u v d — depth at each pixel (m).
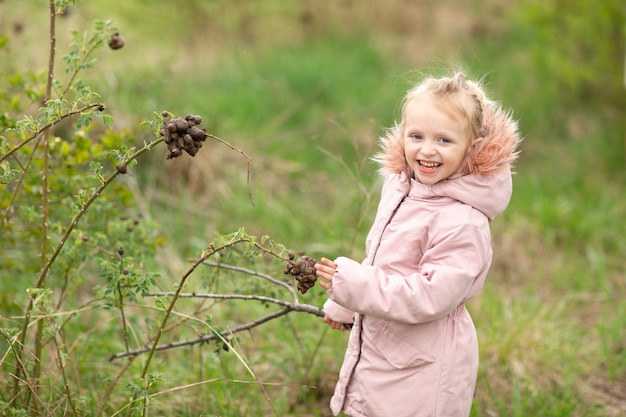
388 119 6.59
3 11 4.79
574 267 4.84
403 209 2.48
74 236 3.00
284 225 5.07
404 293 2.29
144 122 2.23
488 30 9.51
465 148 2.39
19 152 3.15
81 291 4.15
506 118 2.44
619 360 3.86
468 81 2.47
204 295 2.73
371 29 9.59
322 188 5.75
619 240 5.14
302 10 9.45
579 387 3.67
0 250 3.56
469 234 2.34
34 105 4.00
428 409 2.44
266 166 5.85
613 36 6.97
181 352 3.63
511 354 3.83
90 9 6.55
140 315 3.93
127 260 2.72
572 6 7.05
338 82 7.55
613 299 4.48
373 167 5.71
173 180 5.23
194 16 8.45
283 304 2.76
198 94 6.67
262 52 8.51
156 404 3.18
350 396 2.61
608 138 6.70
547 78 7.58
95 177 2.49
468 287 2.33
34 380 2.71
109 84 5.24
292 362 3.64
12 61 4.27
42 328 2.75
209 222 5.03
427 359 2.44
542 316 4.15
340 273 2.31
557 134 6.87
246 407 3.29
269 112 6.88
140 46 7.53
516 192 5.77
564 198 5.73
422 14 9.63
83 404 2.79
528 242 5.12
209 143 5.84
